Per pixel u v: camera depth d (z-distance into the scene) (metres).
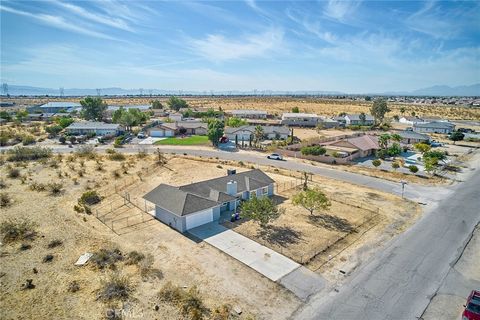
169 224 35.28
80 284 24.03
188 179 53.59
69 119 112.31
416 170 57.53
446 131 109.12
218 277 25.41
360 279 25.45
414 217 38.22
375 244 31.31
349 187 50.31
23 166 57.75
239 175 44.56
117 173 54.22
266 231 33.91
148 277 25.12
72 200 42.09
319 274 26.08
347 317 21.19
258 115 149.62
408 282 25.14
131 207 40.59
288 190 48.25
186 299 22.06
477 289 24.47
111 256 27.77
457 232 34.12
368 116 136.12
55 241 30.09
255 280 25.09
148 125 115.88
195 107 198.25
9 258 27.38
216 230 34.09
